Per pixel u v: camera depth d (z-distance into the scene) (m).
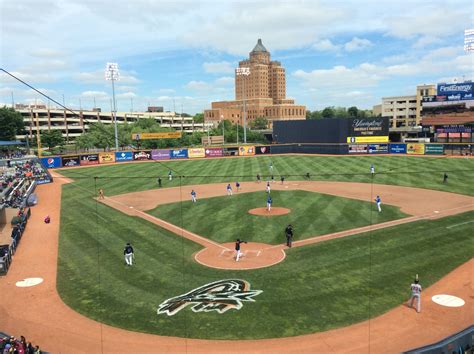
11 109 120.38
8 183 50.72
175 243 29.64
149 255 27.08
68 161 84.44
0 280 23.59
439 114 93.00
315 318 18.06
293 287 21.34
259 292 20.81
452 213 36.84
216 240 30.19
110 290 21.61
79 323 18.22
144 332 17.23
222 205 42.66
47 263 26.34
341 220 34.88
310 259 25.50
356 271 23.33
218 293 20.80
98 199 48.53
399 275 22.69
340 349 15.69
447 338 14.94
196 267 24.62
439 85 92.00
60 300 20.67
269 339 16.45
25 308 19.88
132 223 36.00
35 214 41.34
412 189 50.06
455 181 54.91
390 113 168.00
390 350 15.58
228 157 96.50
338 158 85.50
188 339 16.58
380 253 26.27
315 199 44.50
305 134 97.19
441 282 21.75
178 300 20.14
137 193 52.34
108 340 16.70
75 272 24.48
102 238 31.56
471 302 19.44
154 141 121.62
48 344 16.55
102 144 116.44
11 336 16.22
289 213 38.00
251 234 31.45
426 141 109.88
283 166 75.44
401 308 18.92
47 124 146.38
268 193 47.19
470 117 88.06
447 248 27.05
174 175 68.12
